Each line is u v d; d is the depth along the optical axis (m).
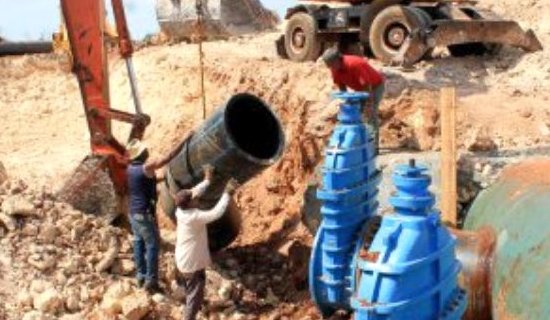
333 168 7.89
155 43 22.66
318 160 11.96
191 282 8.85
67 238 9.68
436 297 6.18
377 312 6.02
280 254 11.21
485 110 12.70
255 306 9.89
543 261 6.18
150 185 9.30
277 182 12.34
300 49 17.56
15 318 8.49
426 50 15.34
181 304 9.40
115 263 9.62
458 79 14.70
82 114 18.88
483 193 8.57
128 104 17.48
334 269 7.93
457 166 10.28
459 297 6.46
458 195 10.14
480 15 16.31
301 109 13.22
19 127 18.67
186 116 15.81
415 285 6.06
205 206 10.04
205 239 8.88
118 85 18.38
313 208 10.52
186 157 9.80
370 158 8.17
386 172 10.30
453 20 15.65
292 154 12.38
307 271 10.24
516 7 20.12
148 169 9.20
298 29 17.61
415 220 6.10
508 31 15.97
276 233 11.63
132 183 9.23
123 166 10.38
